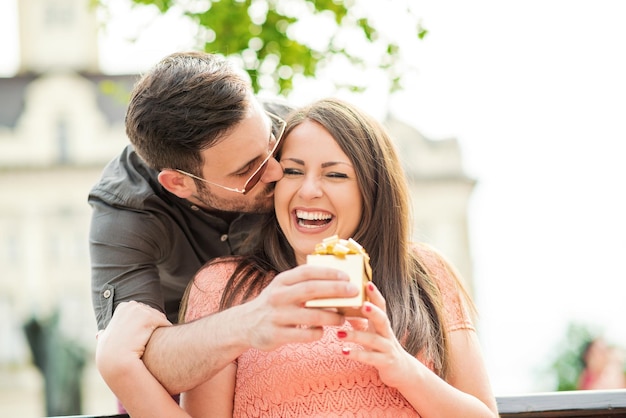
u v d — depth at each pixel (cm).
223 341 246
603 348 1247
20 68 3831
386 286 284
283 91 562
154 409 260
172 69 304
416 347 274
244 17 555
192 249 332
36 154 3734
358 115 290
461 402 257
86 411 3153
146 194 313
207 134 289
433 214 3578
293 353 270
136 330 268
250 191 295
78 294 3691
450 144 3603
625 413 282
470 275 3541
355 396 264
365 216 287
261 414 270
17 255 3688
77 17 3862
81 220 3719
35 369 3391
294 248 288
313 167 282
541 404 283
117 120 3794
